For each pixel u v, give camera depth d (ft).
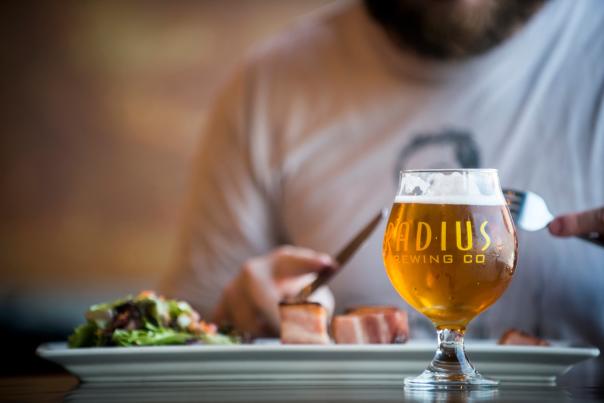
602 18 9.59
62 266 17.79
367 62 10.02
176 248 10.46
